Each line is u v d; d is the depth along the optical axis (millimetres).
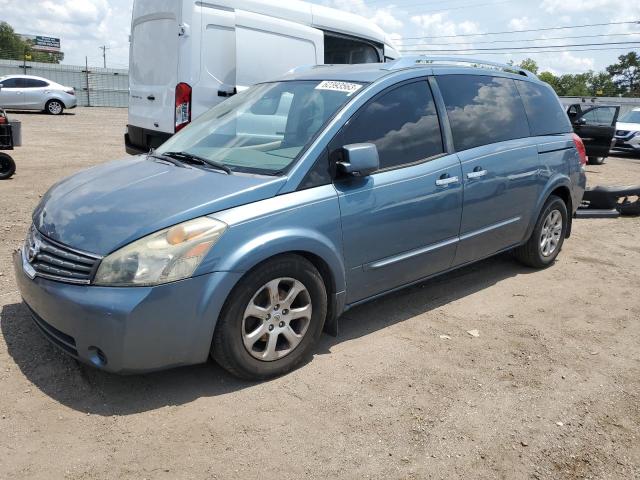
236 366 3172
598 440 2934
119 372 2918
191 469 2578
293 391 3225
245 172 3486
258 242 3092
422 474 2627
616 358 3814
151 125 7566
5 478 2469
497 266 5676
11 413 2910
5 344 3582
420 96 4184
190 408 3025
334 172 3545
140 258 2861
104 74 38188
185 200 3125
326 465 2646
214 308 2988
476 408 3154
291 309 3361
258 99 4305
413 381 3393
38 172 9984
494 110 4809
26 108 24531
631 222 8000
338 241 3500
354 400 3166
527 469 2697
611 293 5035
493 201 4637
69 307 2877
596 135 15375
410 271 4086
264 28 7348
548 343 3990
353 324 4172
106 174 3762
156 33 7312
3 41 77188
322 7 8234
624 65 87625
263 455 2689
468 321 4309
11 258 5152
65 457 2617
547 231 5527
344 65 4641
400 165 3928
